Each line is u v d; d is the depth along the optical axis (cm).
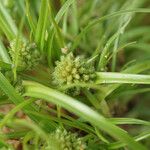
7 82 8
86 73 9
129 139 7
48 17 9
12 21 10
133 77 8
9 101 9
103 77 9
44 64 9
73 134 8
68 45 10
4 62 9
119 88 9
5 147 8
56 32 9
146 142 11
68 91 9
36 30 9
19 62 9
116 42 9
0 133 8
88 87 9
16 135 8
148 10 9
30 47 9
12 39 9
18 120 7
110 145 8
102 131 9
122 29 9
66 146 8
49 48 9
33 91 8
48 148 8
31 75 9
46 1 8
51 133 8
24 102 8
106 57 9
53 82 9
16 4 11
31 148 8
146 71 11
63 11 9
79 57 9
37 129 7
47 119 8
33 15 11
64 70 9
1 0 10
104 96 9
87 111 7
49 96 8
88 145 8
